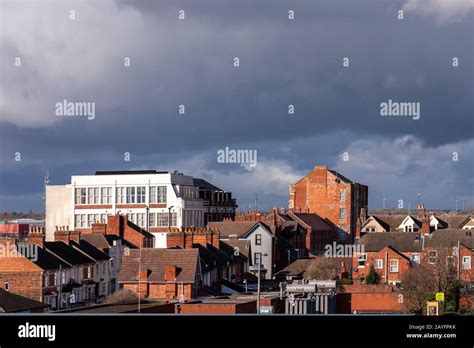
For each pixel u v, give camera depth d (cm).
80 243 8850
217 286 8369
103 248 9138
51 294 7575
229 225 11494
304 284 7588
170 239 8856
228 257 9512
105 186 11738
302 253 12638
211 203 13688
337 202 14125
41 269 7419
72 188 11669
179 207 11725
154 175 11762
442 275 7681
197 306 5606
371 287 7694
